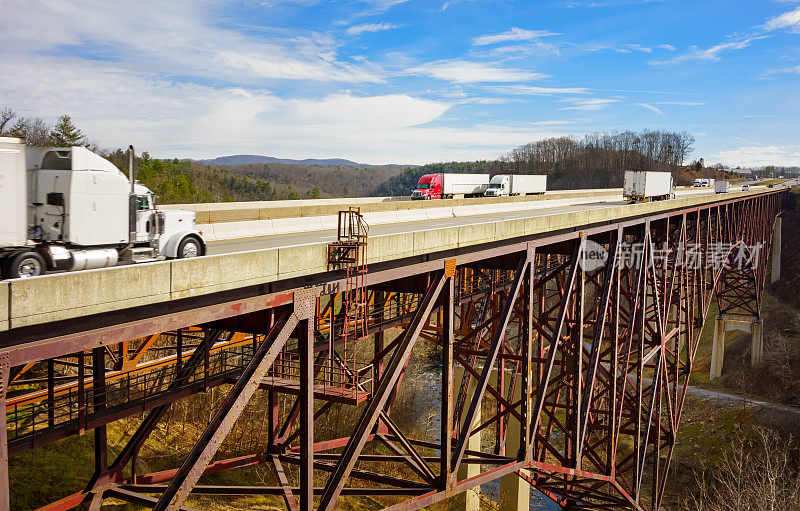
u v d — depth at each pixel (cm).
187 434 2888
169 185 8006
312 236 2275
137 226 1201
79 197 1055
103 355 1339
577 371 2172
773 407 4875
